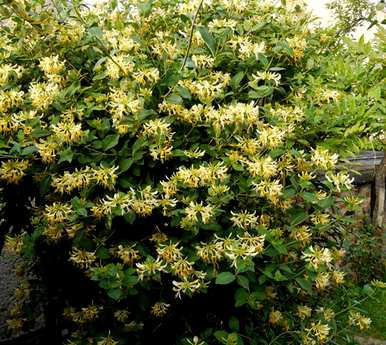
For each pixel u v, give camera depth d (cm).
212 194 195
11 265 404
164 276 229
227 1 259
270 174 200
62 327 297
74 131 194
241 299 207
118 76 213
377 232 548
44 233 227
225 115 205
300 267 232
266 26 254
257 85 244
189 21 243
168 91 219
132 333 241
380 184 591
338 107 230
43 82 229
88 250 217
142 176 218
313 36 276
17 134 205
